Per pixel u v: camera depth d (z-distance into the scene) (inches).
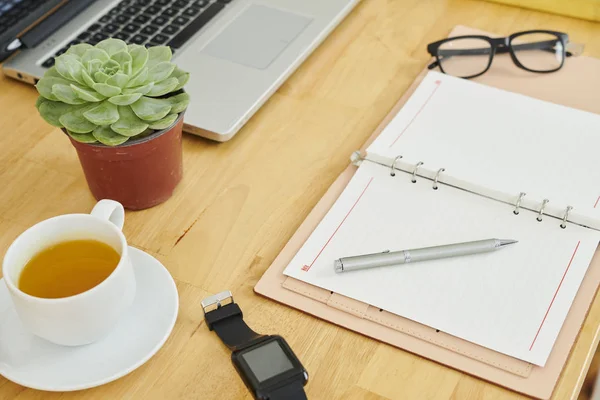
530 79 38.5
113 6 41.1
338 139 35.3
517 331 26.6
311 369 26.0
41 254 25.7
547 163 32.7
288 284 28.5
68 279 25.1
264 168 33.8
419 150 33.2
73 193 32.7
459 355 26.1
